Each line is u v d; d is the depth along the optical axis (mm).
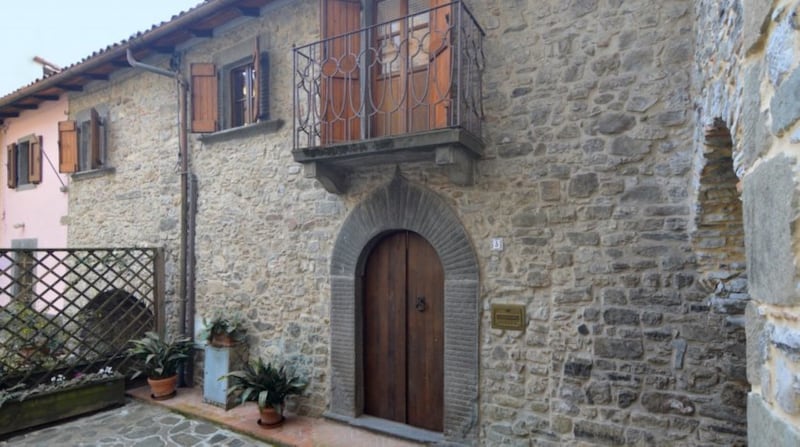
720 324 2877
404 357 4191
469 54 3564
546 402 3383
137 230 6277
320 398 4496
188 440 4168
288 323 4738
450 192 3811
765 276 1104
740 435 2793
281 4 4867
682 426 2955
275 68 4941
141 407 5074
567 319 3332
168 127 5934
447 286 3785
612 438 3150
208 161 5477
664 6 3086
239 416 4590
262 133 5008
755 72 1196
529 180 3494
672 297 3010
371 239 4227
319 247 4570
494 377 3584
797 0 937
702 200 2641
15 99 7559
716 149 2324
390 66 3934
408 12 4098
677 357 2982
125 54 5746
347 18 4199
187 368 5578
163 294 5891
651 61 3115
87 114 7086
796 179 943
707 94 2291
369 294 4398
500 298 3576
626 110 3182
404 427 4102
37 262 5074
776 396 1073
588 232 3281
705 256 2824
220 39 5406
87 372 5348
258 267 4988
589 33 3326
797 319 952
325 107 4082
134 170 6352
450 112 3504
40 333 5055
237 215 5184
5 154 9062
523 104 3537
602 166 3248
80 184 7270
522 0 3576
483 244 3652
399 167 4051
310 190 4648
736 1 1607
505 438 3521
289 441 3965
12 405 4457
